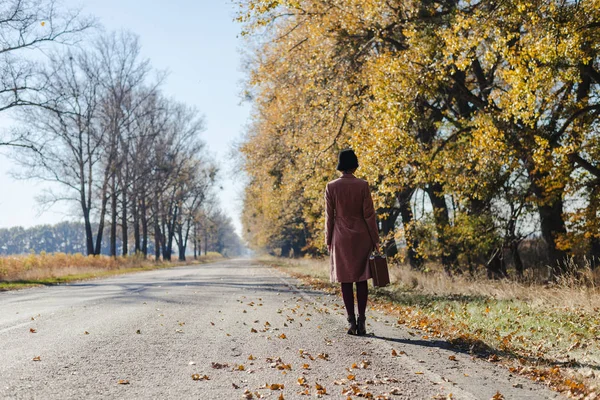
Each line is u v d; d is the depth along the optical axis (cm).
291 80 1955
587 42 1173
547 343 650
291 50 1834
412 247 1756
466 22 1212
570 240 1513
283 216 4125
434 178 1565
